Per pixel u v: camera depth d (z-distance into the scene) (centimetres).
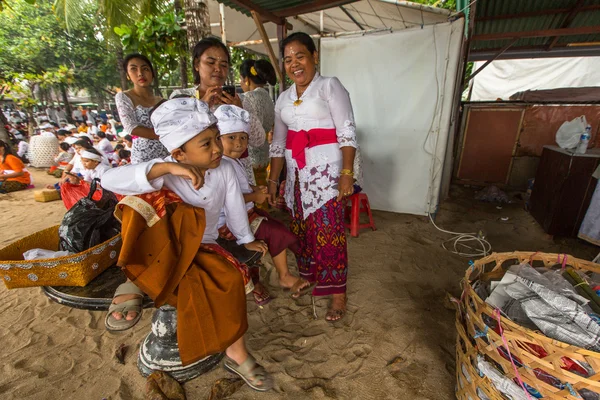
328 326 221
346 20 537
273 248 189
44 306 247
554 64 834
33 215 470
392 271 292
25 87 1313
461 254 324
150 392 164
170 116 121
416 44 381
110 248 171
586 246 336
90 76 2214
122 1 599
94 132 1239
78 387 174
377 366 186
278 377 180
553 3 502
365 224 380
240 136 173
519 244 346
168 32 438
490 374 124
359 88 424
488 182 537
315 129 197
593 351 108
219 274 134
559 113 473
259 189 191
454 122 459
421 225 398
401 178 430
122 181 121
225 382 172
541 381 112
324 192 201
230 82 483
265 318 230
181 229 128
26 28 1791
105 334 215
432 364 187
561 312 127
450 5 760
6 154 616
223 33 525
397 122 414
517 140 504
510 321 118
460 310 157
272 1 319
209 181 144
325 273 215
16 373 183
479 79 939
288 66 190
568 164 332
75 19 752
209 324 131
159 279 123
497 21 585
